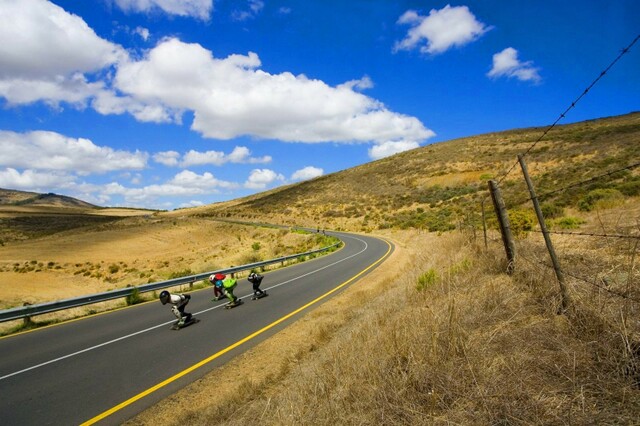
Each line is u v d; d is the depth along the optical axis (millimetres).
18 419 5090
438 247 15258
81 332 9508
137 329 9500
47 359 7434
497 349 4070
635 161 30391
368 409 3666
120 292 13547
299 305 11617
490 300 5551
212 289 15836
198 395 5762
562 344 3691
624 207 13844
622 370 3047
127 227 79500
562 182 31672
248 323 9703
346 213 70562
